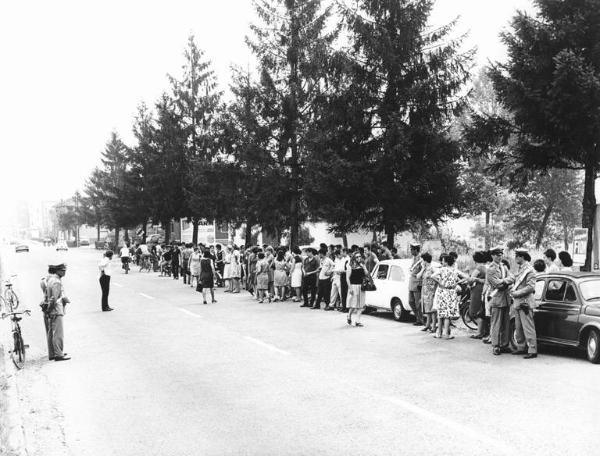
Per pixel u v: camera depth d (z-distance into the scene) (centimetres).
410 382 882
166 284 3056
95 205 8269
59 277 1145
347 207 2305
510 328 1135
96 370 1020
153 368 1023
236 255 2553
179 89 4669
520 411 717
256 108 3048
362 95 2331
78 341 1337
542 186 2950
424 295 1403
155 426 696
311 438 636
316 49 2581
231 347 1210
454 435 632
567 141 1692
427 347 1194
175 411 756
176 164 4534
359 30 2319
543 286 1134
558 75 1517
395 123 2153
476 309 1279
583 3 1639
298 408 754
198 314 1788
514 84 1652
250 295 2436
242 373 966
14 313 1089
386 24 2362
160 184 4600
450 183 2238
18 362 1059
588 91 1491
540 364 1014
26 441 653
